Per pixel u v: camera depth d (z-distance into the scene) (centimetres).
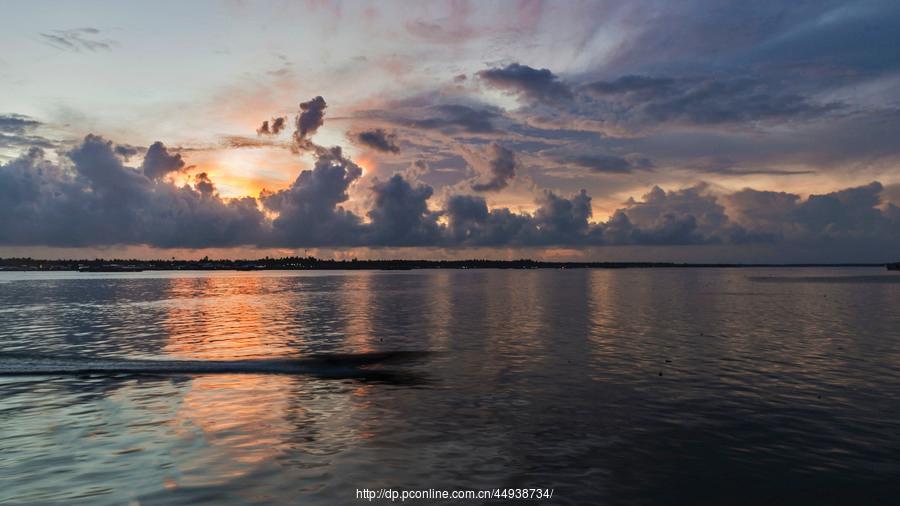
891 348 3634
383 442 1758
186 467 1555
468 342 3988
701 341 3997
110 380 2669
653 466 1570
